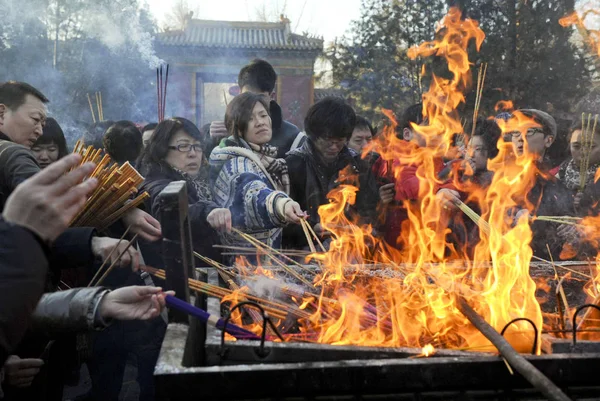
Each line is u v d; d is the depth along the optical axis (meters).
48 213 0.88
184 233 1.37
